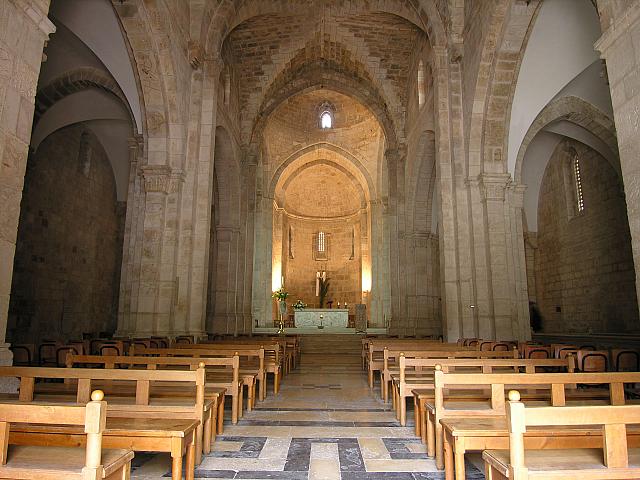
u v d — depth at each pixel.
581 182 20.72
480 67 12.38
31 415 2.74
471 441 3.85
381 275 29.00
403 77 21.61
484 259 12.73
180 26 13.03
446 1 14.29
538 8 10.90
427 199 20.89
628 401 5.65
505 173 12.87
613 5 5.78
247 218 22.28
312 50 22.02
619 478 2.79
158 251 12.34
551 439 3.54
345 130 29.95
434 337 17.97
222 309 20.80
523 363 6.00
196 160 13.67
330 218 35.41
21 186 5.53
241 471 4.68
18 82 5.50
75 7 11.65
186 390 5.94
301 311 25.89
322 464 4.92
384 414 7.43
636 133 5.43
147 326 12.00
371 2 17.34
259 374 8.58
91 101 16.50
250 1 16.61
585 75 14.02
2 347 5.23
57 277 17.72
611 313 18.56
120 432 3.87
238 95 21.73
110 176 21.66
